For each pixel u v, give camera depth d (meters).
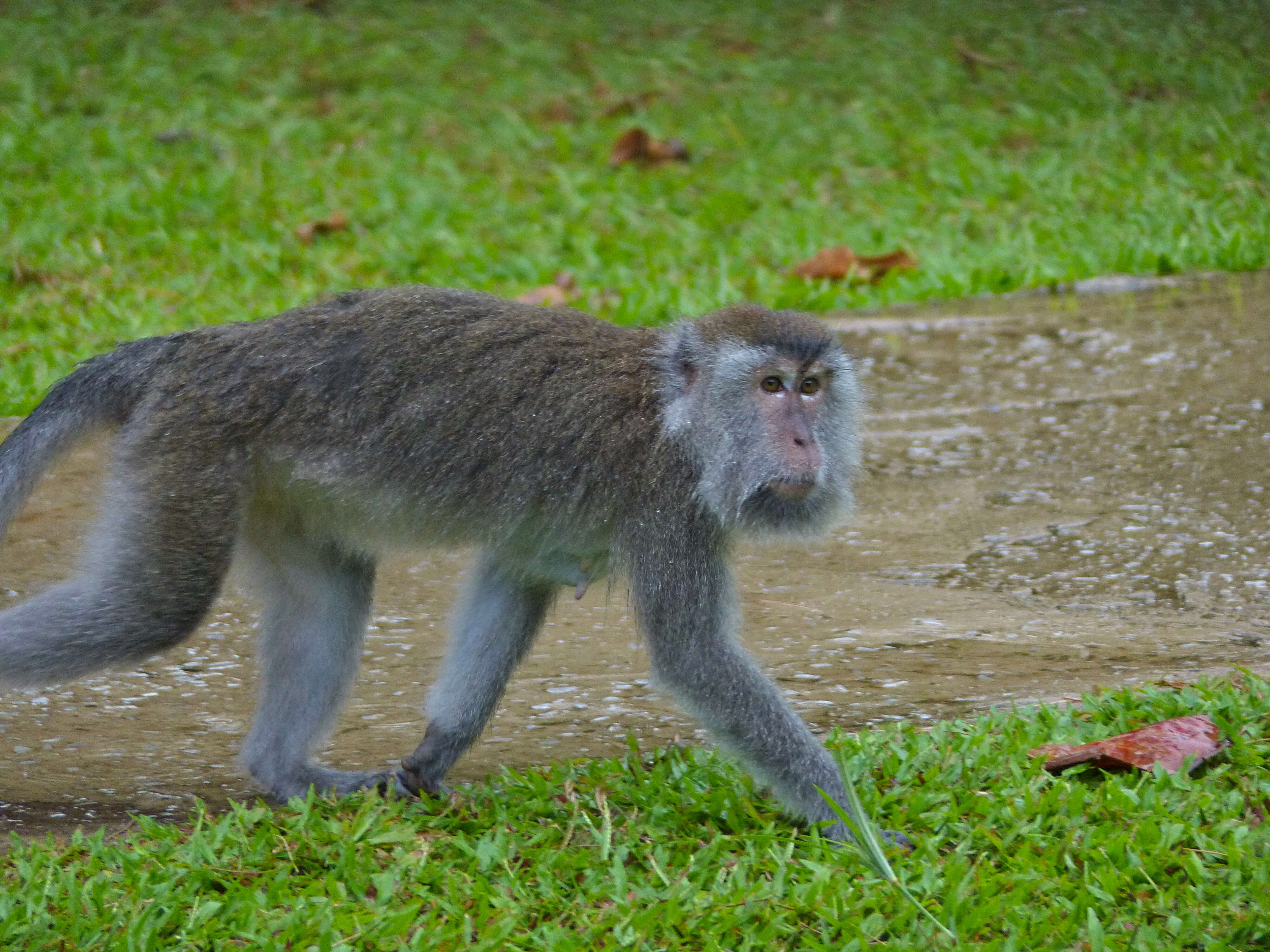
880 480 14.48
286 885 7.61
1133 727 9.12
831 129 25.08
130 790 9.10
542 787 8.68
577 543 8.94
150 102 24.66
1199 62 27.86
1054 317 18.31
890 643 11.20
